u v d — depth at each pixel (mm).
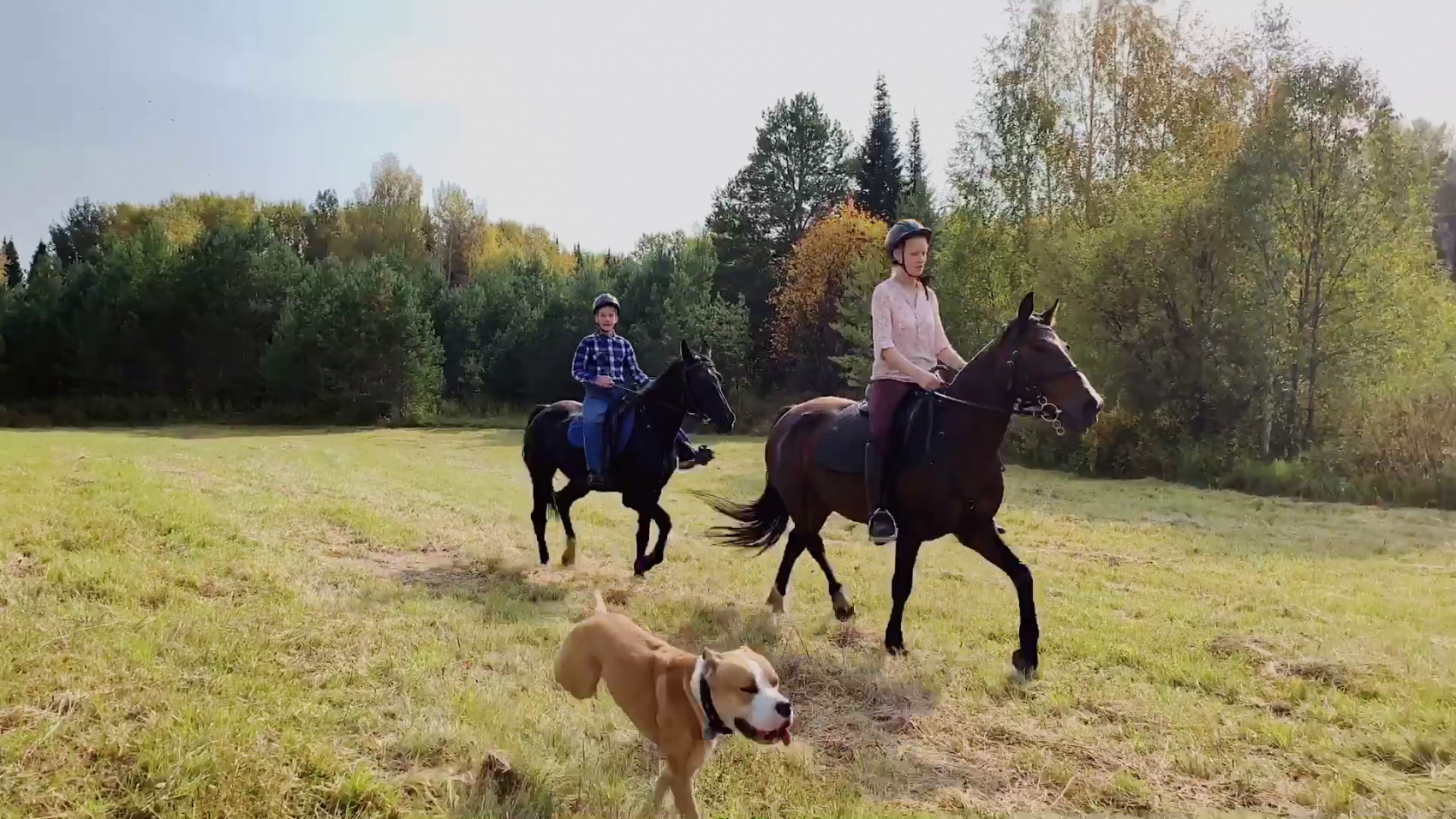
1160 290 20094
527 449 9266
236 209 65250
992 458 5965
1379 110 18000
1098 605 7816
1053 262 22031
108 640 4738
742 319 39562
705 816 3717
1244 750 4613
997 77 26812
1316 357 18359
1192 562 10180
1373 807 4004
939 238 29891
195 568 6488
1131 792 4117
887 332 6203
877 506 6145
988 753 4574
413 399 38969
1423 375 17594
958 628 6863
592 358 8852
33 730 3666
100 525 7238
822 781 4102
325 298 38969
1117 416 21016
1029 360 5777
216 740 3684
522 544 9766
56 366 40688
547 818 3604
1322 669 5840
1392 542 11648
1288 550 11016
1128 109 26141
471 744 4082
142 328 40156
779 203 45969
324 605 6156
